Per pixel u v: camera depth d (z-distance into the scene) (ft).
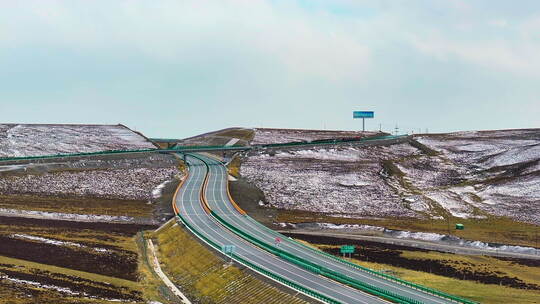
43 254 274.57
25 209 377.09
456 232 361.92
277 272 240.12
